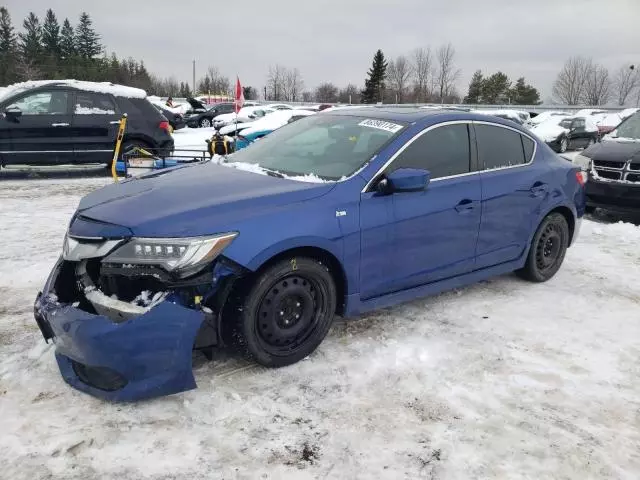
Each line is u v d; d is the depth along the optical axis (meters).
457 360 3.55
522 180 4.58
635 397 3.22
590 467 2.60
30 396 2.97
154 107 10.95
